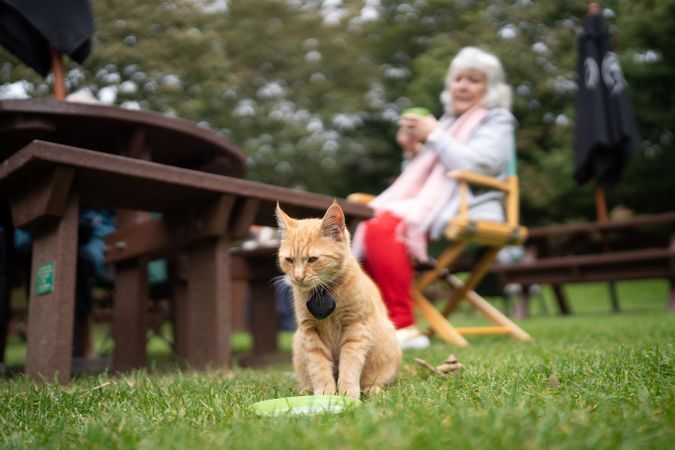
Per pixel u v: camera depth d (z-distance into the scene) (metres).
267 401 1.93
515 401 1.80
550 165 14.05
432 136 4.55
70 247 2.70
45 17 3.68
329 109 17.86
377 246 4.25
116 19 10.77
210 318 3.26
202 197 3.19
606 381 2.07
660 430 1.42
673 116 14.61
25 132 3.24
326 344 2.58
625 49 15.09
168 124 3.56
